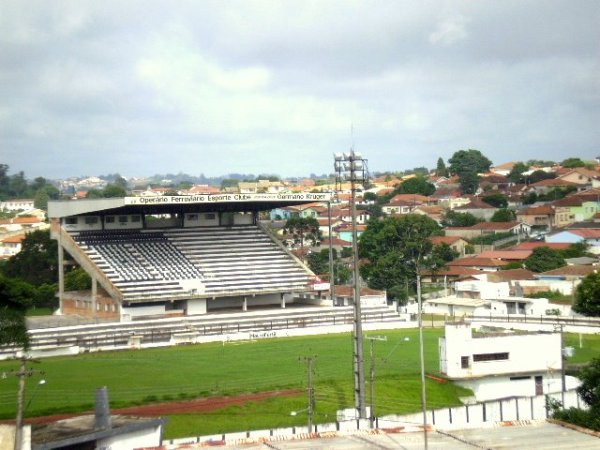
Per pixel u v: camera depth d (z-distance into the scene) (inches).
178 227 7524.6
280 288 7042.3
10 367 4958.2
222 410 3966.5
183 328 6205.7
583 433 2824.8
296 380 4579.2
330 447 2652.6
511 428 2898.6
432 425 2987.2
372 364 3823.8
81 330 5905.5
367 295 7406.5
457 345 4493.1
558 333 4630.9
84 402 4052.7
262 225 7824.8
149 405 4060.0
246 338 6107.3
